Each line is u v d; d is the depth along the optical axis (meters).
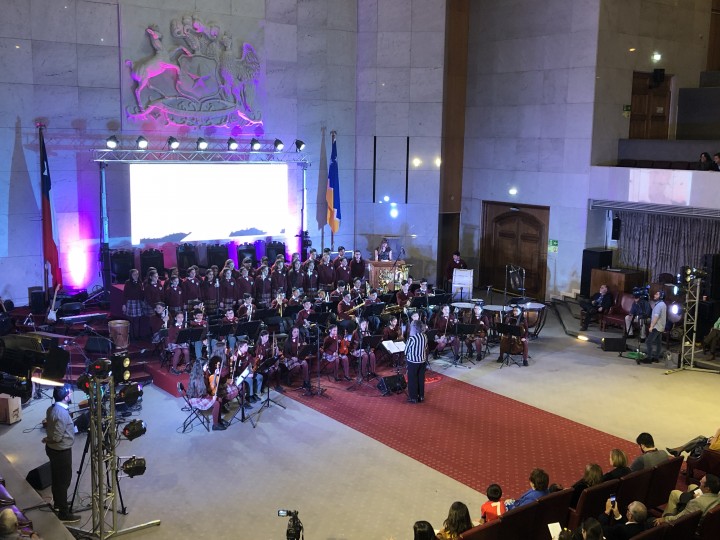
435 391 15.98
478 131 25.38
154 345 16.86
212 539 9.97
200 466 12.16
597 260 21.88
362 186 24.19
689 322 17.80
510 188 24.53
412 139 23.66
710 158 19.34
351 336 16.89
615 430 13.89
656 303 17.95
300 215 23.09
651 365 17.89
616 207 21.47
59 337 13.15
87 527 10.26
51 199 18.53
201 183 20.81
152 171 19.95
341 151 23.81
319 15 22.67
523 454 12.80
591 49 21.56
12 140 18.11
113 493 10.12
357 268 21.95
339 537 10.05
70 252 19.20
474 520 10.18
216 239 21.28
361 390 16.00
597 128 21.94
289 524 8.38
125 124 19.61
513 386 16.33
